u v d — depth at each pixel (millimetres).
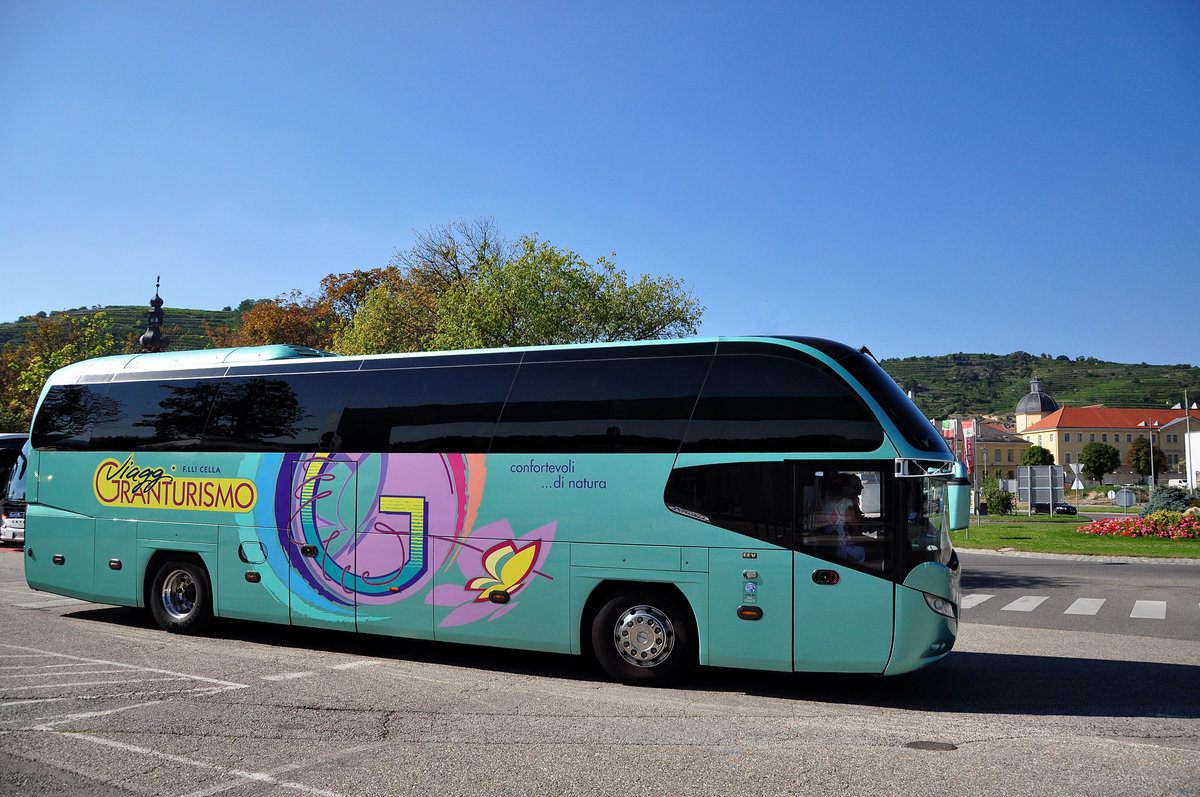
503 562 8945
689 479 8297
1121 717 7352
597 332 27125
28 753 5969
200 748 6109
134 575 11297
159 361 11750
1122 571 21984
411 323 37156
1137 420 145250
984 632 12312
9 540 23531
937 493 8188
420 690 8086
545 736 6516
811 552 7863
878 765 5867
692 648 8289
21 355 60375
